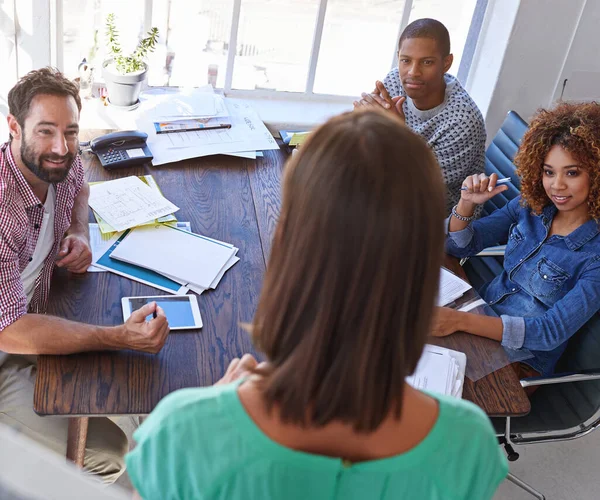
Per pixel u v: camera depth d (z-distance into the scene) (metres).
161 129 2.30
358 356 0.60
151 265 1.71
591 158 1.72
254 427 0.63
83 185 1.89
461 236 2.05
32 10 2.32
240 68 2.87
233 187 2.12
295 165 0.61
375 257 0.58
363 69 2.98
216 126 2.38
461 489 0.66
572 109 1.81
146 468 0.66
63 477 0.59
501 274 2.06
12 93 1.51
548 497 2.17
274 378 0.62
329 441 0.65
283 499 0.64
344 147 0.58
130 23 2.64
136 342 1.43
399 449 0.65
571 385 1.83
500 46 2.78
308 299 0.60
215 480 0.63
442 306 1.76
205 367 1.45
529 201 1.91
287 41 2.84
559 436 1.83
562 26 2.72
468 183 2.01
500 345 1.67
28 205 1.58
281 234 0.62
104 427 1.74
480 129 2.31
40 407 1.30
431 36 2.17
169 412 0.64
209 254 1.78
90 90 2.61
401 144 0.59
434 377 1.50
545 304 1.89
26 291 1.68
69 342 1.42
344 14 2.81
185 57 2.79
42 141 1.51
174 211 1.90
